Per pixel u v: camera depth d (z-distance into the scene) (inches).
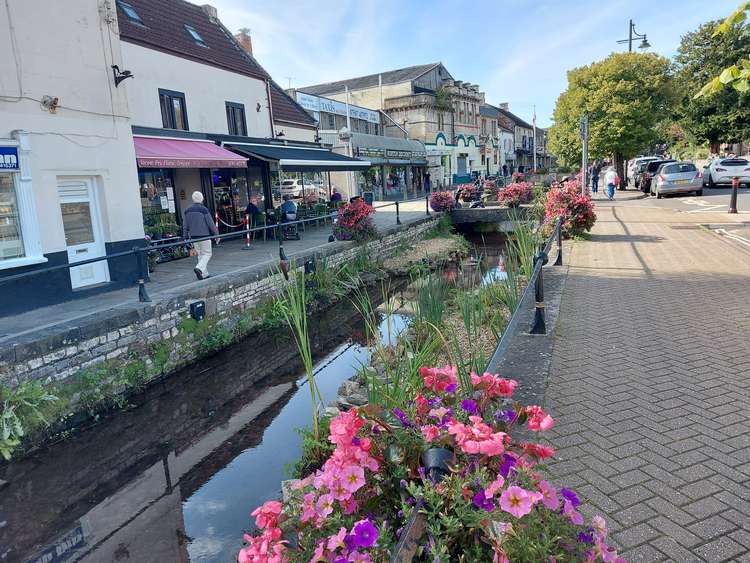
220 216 698.8
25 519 199.3
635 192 1193.4
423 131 1774.1
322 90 1957.4
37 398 251.8
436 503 75.1
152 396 308.3
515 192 946.1
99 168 401.1
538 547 72.2
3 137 335.0
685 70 1438.2
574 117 1202.0
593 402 175.8
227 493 203.3
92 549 177.8
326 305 486.3
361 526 71.7
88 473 229.9
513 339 244.5
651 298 306.0
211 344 367.2
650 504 121.9
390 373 209.2
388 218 855.7
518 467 80.6
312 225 832.9
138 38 587.2
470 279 397.4
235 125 759.1
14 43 340.2
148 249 337.4
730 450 142.6
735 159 1101.7
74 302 368.5
